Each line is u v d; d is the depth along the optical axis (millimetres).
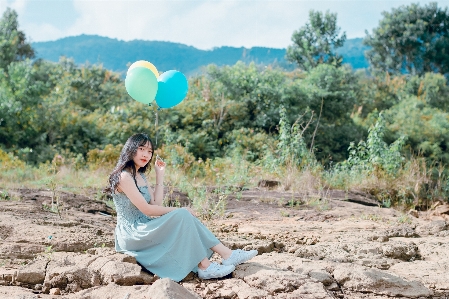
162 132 22156
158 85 5578
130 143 4707
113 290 4074
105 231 6762
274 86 28219
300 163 13719
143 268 4578
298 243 6648
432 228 7750
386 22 64812
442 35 63688
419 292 4504
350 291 4555
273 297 4102
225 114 24344
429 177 13453
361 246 6094
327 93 29031
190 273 4637
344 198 10828
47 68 35719
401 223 8297
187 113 24078
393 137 31344
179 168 13953
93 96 29781
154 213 4609
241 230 7414
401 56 63688
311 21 50938
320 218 8578
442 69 62406
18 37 38688
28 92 22031
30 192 9789
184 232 4508
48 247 5090
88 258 4715
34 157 19812
